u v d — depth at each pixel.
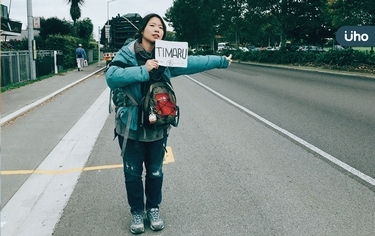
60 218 4.37
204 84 20.00
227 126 9.30
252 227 4.10
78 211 4.55
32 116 10.82
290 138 7.96
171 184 5.42
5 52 18.05
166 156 6.83
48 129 9.10
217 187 5.27
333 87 17.14
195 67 3.82
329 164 6.20
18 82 19.52
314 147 7.21
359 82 18.98
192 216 4.39
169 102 3.58
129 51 3.62
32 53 21.09
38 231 4.06
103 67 34.94
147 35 3.65
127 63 3.61
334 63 27.86
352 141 7.62
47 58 26.41
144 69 3.44
